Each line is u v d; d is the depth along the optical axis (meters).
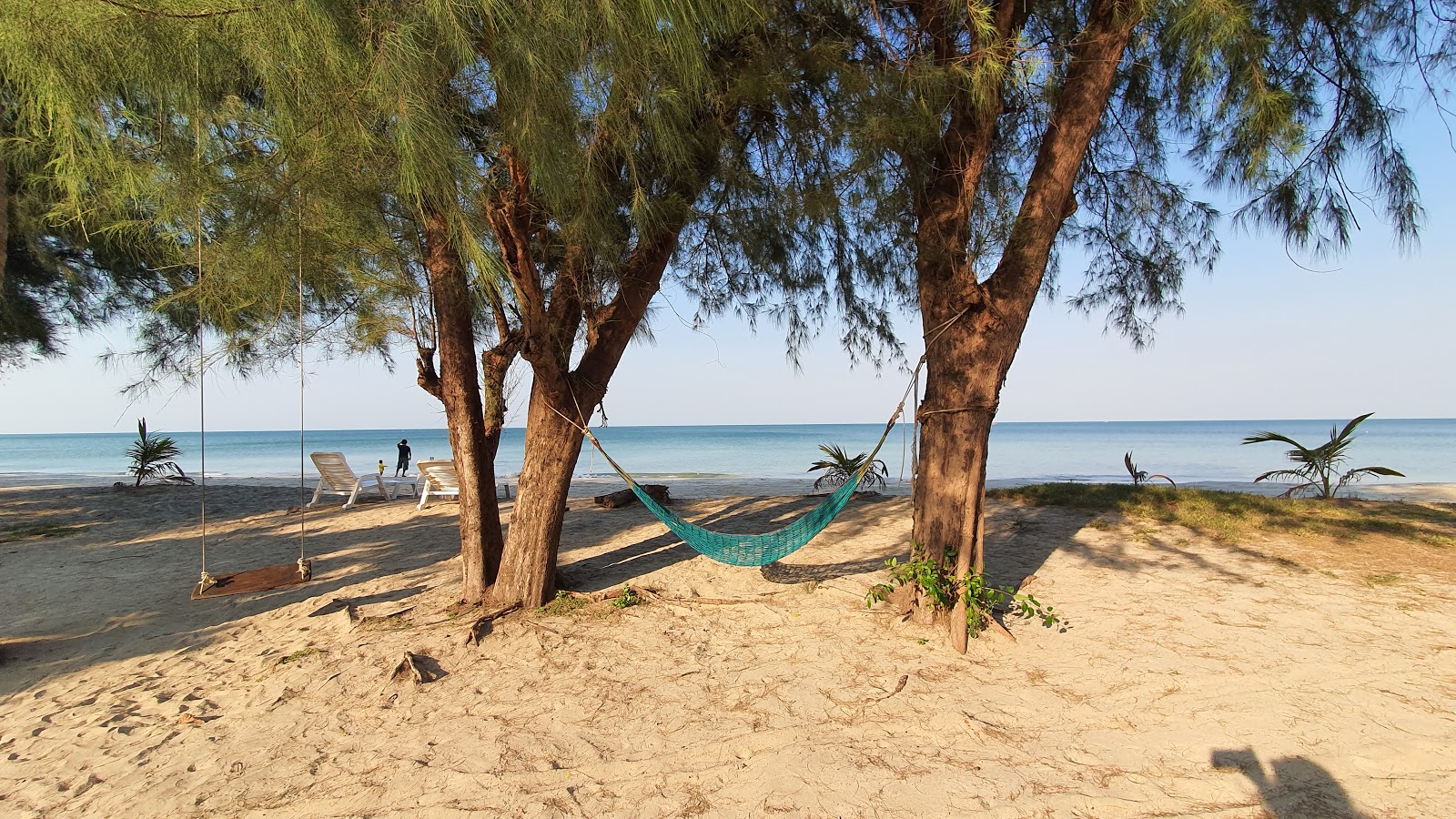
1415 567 5.89
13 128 4.51
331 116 3.05
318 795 2.97
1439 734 3.18
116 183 3.76
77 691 4.34
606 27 3.21
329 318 5.18
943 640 4.44
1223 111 4.70
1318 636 4.40
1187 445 46.12
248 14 2.81
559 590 5.51
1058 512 8.36
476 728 3.52
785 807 2.75
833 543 7.20
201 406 4.43
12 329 9.47
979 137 4.50
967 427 4.60
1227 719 3.38
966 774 2.95
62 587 6.57
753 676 4.03
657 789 2.92
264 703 3.92
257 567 7.18
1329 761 2.99
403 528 9.00
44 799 3.09
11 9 2.82
